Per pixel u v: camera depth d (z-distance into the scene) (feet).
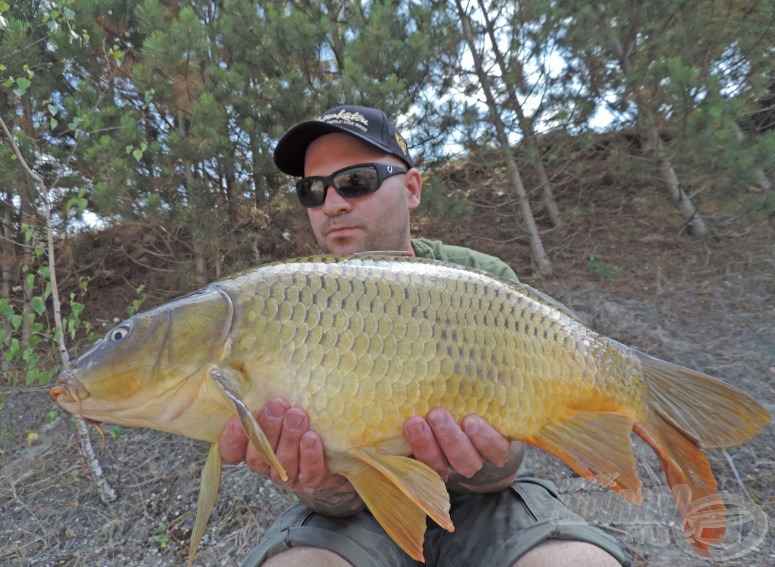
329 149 2.13
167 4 5.55
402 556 1.77
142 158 4.87
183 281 5.40
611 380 1.59
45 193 3.57
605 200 6.97
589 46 5.45
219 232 5.03
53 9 4.14
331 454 1.36
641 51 5.55
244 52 5.16
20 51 4.70
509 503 1.83
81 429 3.66
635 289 5.21
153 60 4.55
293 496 3.43
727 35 5.28
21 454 4.27
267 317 1.36
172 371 1.35
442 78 5.60
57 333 3.48
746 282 4.95
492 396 1.45
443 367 1.40
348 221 2.09
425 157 5.42
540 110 5.66
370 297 1.39
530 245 6.10
